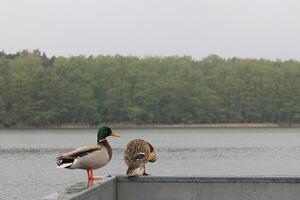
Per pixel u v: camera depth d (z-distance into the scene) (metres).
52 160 57.53
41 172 44.19
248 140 98.94
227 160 57.72
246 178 7.24
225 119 150.62
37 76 137.50
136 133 122.75
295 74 153.00
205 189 7.30
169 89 145.50
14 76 136.12
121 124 144.38
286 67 156.62
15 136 109.25
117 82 144.50
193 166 51.00
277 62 165.25
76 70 142.00
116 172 43.91
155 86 145.50
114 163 50.91
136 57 157.38
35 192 33.12
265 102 151.50
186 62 154.25
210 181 7.29
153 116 144.62
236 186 7.25
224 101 150.50
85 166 7.30
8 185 36.22
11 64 143.00
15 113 134.88
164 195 7.36
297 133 129.25
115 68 146.12
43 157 62.28
